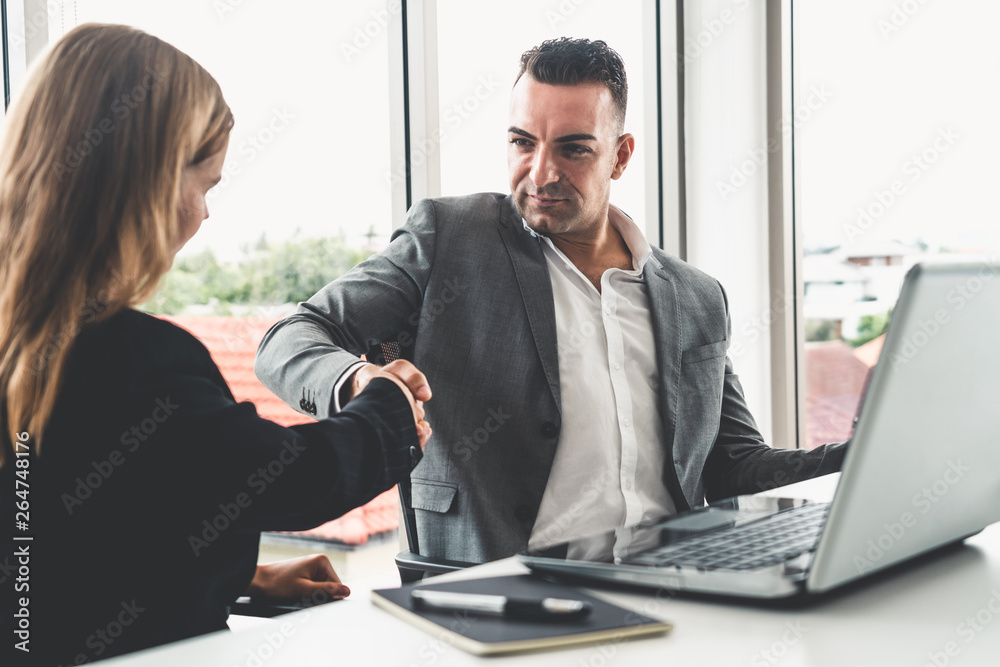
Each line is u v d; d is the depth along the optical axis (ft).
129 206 2.61
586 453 4.66
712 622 2.00
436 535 4.63
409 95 5.73
